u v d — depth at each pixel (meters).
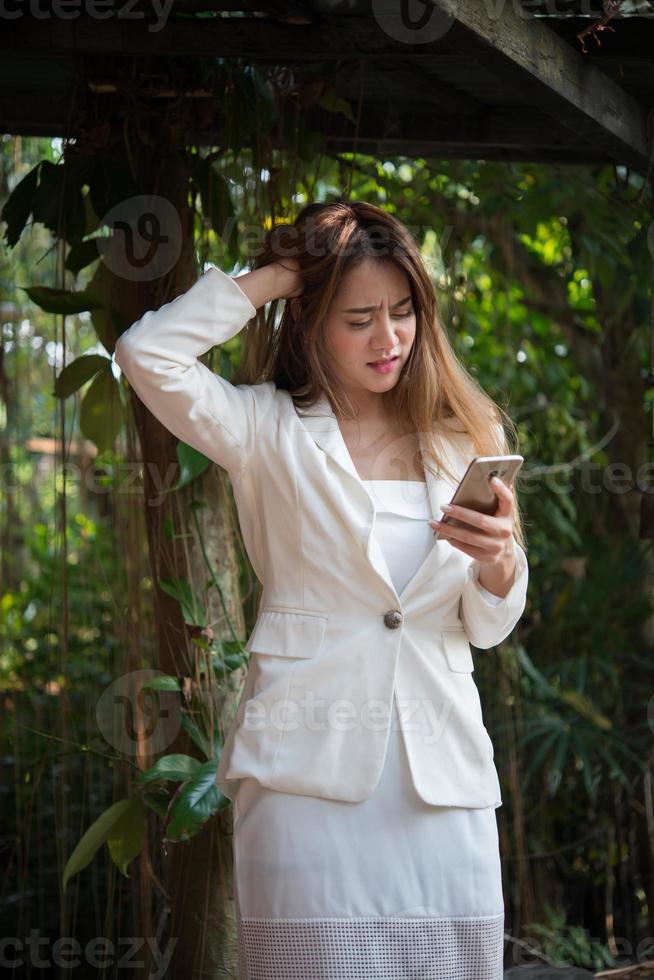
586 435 6.16
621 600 5.83
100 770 5.31
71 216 3.62
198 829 3.18
